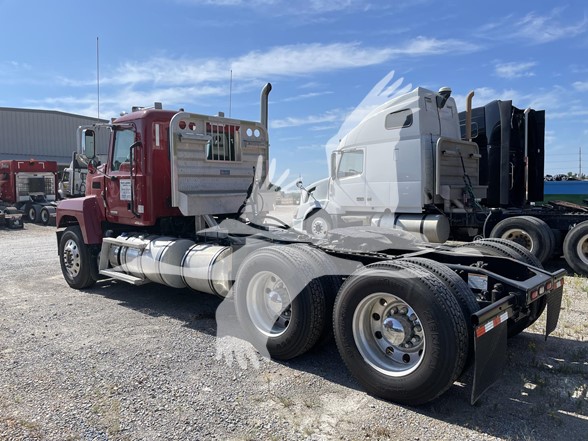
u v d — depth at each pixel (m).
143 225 5.87
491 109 9.73
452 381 3.06
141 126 5.80
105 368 3.87
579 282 7.02
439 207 7.80
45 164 20.75
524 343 4.43
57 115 30.73
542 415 3.10
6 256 10.30
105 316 5.40
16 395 3.38
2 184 20.50
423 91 4.56
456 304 3.10
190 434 2.88
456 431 2.91
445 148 7.81
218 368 3.89
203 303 5.95
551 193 12.38
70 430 2.91
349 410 3.20
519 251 4.54
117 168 6.27
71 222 7.07
